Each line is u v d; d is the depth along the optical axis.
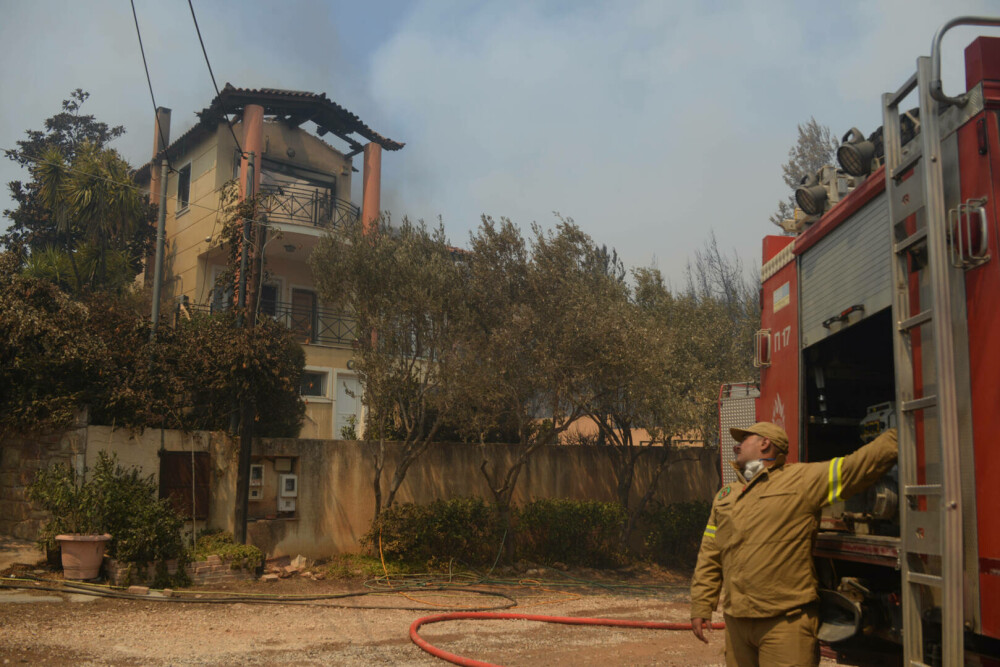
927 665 3.44
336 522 15.05
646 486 19.36
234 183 16.69
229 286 15.62
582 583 14.93
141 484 12.12
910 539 3.58
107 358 13.16
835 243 5.07
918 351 3.66
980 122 3.42
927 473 3.51
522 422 15.70
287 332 15.04
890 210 3.94
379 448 15.46
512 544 15.95
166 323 14.71
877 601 4.45
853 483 3.92
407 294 14.84
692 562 18.30
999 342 3.21
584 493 18.31
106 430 12.65
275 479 14.71
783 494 4.03
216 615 9.72
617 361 14.88
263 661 7.22
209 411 14.35
